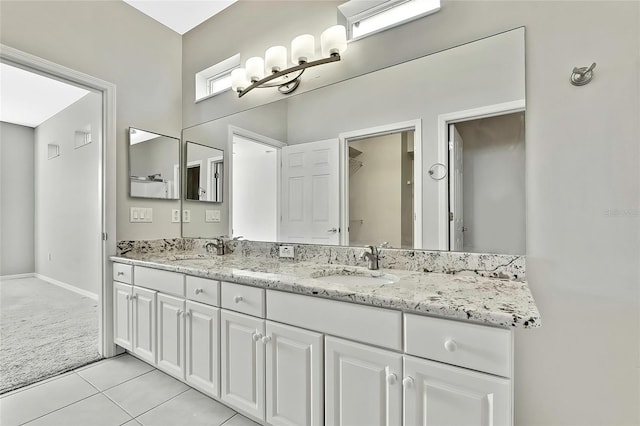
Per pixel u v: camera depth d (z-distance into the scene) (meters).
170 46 2.59
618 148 1.14
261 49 2.14
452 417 0.94
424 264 1.51
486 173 1.38
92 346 2.35
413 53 1.57
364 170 1.71
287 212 2.00
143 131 2.37
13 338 2.51
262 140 2.12
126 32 2.29
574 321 1.21
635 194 1.12
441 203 1.49
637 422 1.13
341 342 1.14
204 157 2.47
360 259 1.71
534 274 1.28
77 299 3.72
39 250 4.97
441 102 1.49
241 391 1.45
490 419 0.89
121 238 2.23
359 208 1.72
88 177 3.85
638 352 1.12
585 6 1.19
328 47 1.71
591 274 1.18
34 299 3.72
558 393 1.24
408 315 1.01
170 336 1.77
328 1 1.84
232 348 1.48
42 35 1.86
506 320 0.84
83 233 3.96
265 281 1.33
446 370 0.94
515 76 1.32
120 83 2.24
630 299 1.12
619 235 1.14
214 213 2.39
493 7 1.37
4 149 4.86
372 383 1.08
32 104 4.16
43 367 2.02
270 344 1.33
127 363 2.09
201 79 2.55
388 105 1.64
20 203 5.00
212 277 1.54
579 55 1.20
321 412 1.20
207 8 2.35
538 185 1.27
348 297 1.10
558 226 1.23
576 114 1.21
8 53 1.71
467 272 1.41
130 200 2.28
